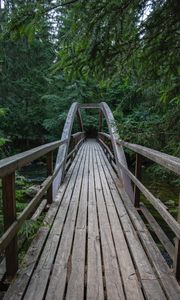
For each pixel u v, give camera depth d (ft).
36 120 45.57
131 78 11.32
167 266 6.77
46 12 7.28
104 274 6.50
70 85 46.57
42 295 5.67
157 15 7.79
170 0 7.41
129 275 6.45
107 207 11.42
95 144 43.73
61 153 17.40
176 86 10.90
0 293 5.95
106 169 20.30
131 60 9.40
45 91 45.83
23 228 8.51
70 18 7.61
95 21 7.62
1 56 32.12
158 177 15.40
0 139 17.62
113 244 8.04
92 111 55.47
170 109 12.58
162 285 6.01
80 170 19.84
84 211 10.91
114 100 37.40
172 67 9.73
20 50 35.19
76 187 14.80
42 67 39.19
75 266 6.81
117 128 14.17
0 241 5.06
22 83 38.65
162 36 8.58
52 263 6.93
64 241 8.18
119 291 5.86
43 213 10.87
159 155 6.90
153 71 10.10
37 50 36.83
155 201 7.21
